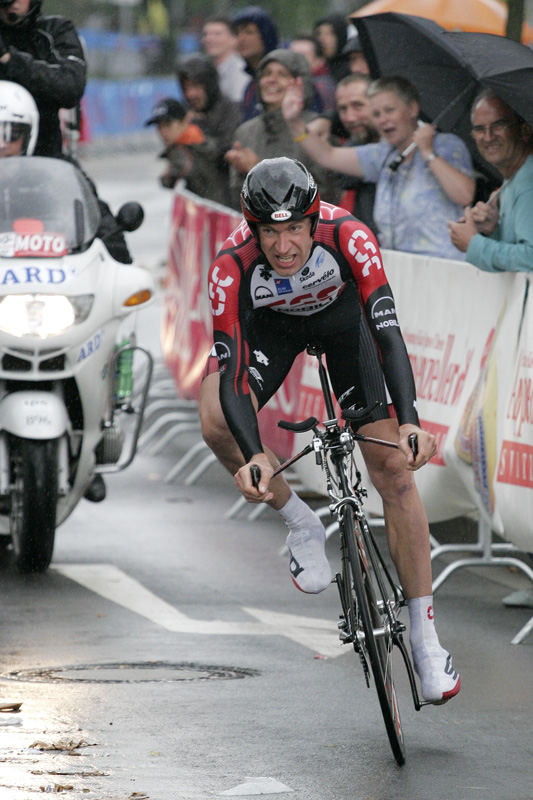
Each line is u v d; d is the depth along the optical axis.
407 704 12.81
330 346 11.97
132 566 18.73
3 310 16.88
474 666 14.17
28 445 16.86
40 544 17.45
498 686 13.43
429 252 20.69
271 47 29.08
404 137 20.78
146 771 10.72
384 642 11.03
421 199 20.69
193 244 28.78
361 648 11.22
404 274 18.78
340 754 11.27
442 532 20.61
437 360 17.92
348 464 11.71
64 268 17.14
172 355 31.14
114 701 12.73
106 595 17.11
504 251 16.08
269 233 10.80
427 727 12.09
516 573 18.73
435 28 19.47
